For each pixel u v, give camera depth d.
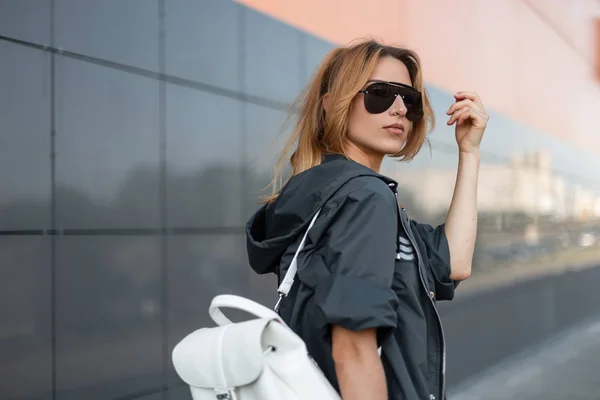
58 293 3.04
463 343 6.51
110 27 3.35
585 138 11.36
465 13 7.03
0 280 2.82
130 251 3.40
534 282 8.62
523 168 8.46
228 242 3.98
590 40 11.67
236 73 4.12
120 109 3.38
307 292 1.20
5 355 2.82
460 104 1.74
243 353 1.07
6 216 2.85
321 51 4.89
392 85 1.42
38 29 3.01
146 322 3.46
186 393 3.66
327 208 1.21
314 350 1.19
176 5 3.72
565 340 9.12
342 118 1.41
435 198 6.31
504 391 6.18
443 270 1.55
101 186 3.27
